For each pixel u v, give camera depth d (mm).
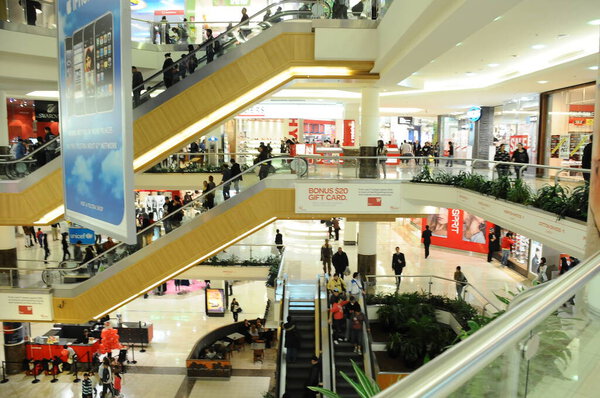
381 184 13594
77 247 16219
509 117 21562
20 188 11570
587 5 8500
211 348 16344
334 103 26344
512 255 20000
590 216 4668
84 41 7344
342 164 13602
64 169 8383
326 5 11414
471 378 1539
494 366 1664
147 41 15883
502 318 1788
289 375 12812
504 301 6211
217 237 13031
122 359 15977
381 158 13758
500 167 11258
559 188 8602
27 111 24453
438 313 14711
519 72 15188
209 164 18812
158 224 12695
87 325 18031
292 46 11609
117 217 6734
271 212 13328
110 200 6930
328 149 19000
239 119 26672
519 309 1861
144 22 15789
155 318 19906
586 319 2201
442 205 13297
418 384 1367
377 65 11383
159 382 15203
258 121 27047
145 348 17438
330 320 13727
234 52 11500
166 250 12742
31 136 24719
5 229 15820
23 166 11766
